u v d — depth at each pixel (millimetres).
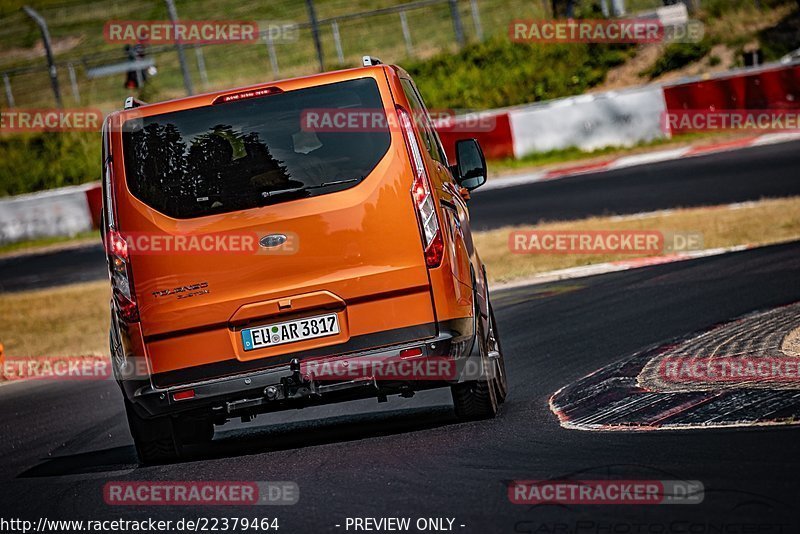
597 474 17703
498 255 58156
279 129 22297
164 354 22203
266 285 22047
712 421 20250
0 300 70375
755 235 51219
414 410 27656
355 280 22031
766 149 79625
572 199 73625
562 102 95812
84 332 55344
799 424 18922
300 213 22031
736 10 119625
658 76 115500
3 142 131500
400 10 132375
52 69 138125
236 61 172250
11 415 35969
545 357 32625
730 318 33031
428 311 22188
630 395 24062
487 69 126312
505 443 21266
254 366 22156
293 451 23562
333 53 164500
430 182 22438
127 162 22391
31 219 101312
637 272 47938
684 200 64938
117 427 30781
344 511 17625
